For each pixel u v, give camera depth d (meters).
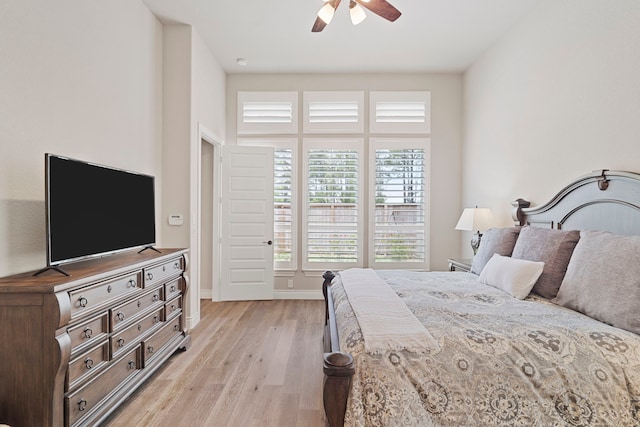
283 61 4.59
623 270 1.74
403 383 1.44
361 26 3.71
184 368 2.77
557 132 2.92
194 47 3.79
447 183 5.01
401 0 3.23
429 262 4.98
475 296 2.21
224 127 4.98
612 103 2.34
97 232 2.24
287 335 3.51
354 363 1.49
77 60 2.43
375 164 4.96
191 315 3.72
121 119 2.98
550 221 2.87
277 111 5.01
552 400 1.44
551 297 2.20
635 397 1.45
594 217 2.38
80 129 2.46
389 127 4.97
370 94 4.96
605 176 2.27
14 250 1.94
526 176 3.38
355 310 1.91
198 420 2.09
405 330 1.61
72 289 1.72
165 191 3.69
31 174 2.05
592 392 1.45
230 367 2.79
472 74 4.64
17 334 1.60
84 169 2.12
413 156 4.96
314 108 4.99
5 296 1.60
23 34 1.98
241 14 3.49
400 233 4.96
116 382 2.09
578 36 2.66
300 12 3.45
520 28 3.51
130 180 2.66
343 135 4.99
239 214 4.86
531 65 3.30
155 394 2.38
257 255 4.89
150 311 2.51
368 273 2.95
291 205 4.99
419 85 4.99
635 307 1.63
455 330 1.63
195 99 3.84
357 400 1.41
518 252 2.64
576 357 1.51
